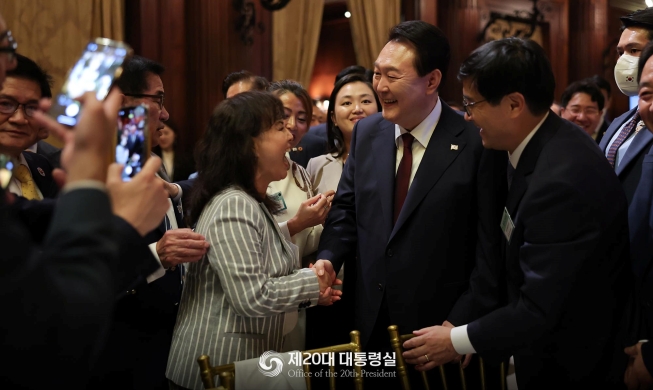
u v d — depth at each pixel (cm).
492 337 166
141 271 109
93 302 75
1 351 73
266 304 161
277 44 656
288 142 177
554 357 176
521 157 174
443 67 202
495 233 190
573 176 161
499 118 170
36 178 202
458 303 192
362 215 211
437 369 209
